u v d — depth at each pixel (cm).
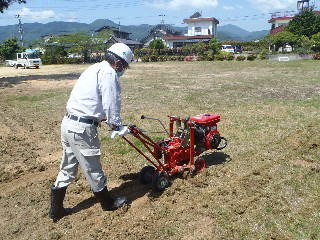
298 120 833
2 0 2255
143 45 7175
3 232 407
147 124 841
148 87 1515
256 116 881
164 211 433
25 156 655
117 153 644
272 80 1689
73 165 420
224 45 5203
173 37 6594
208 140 534
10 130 845
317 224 398
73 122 393
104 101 388
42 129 842
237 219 412
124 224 412
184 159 518
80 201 472
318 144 659
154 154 471
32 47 5047
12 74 2623
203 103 1084
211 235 384
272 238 375
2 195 495
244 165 568
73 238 391
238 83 1592
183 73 2238
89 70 402
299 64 2750
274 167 559
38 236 397
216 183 505
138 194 480
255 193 473
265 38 5069
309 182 504
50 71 2822
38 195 491
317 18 4897
